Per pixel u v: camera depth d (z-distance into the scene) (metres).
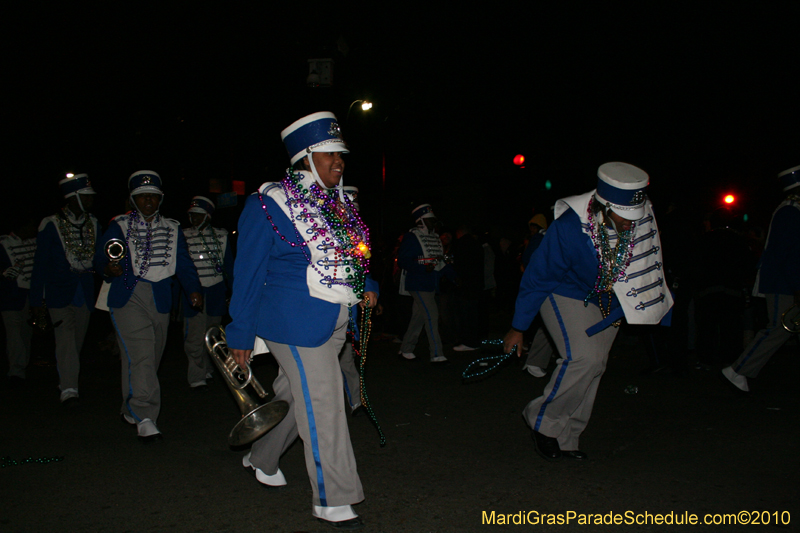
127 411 4.74
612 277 3.80
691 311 8.21
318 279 3.10
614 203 3.67
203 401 6.04
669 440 4.52
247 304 3.07
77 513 3.42
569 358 3.92
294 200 3.13
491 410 5.51
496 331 11.18
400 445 4.55
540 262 3.92
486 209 22.14
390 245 16.28
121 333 4.66
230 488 3.77
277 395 3.54
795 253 5.27
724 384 6.00
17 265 6.83
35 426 5.14
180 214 18.89
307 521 3.30
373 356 8.60
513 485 3.75
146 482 3.87
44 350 9.61
